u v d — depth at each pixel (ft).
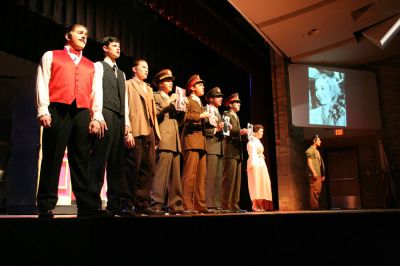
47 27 17.07
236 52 27.37
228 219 6.74
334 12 22.66
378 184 31.58
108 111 10.02
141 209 11.40
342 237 6.52
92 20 17.95
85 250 6.50
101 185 9.63
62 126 8.82
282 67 28.86
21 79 17.01
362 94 29.89
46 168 8.57
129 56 20.18
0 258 6.74
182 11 21.93
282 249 6.63
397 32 25.07
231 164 15.84
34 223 6.74
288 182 27.68
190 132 13.71
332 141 31.37
